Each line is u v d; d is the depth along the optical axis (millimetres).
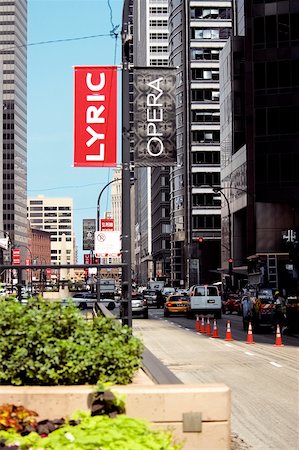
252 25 82250
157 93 17078
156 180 189250
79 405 6605
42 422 6266
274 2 81750
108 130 17469
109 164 17438
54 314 7801
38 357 7301
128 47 17062
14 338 7395
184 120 152000
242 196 88750
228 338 31969
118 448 4988
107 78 17500
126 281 15297
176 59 158750
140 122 17062
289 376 18531
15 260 125438
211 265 143500
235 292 79625
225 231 102875
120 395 6402
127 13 17094
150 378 7957
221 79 107812
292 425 11898
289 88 80750
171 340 32062
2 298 8516
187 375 18750
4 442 5418
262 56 81625
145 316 56750
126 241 16500
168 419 6426
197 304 55250
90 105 17500
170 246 178250
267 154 80688
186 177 150000
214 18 147625
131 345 7652
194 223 143875
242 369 20172
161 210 179875
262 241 80000
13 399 6621
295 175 80000
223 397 6449
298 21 81125
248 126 82875
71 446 5051
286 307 36250
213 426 6434
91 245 74250
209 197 144500
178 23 157625
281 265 77875
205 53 147250
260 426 11828
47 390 6688
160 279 176500
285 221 79750
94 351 7371
